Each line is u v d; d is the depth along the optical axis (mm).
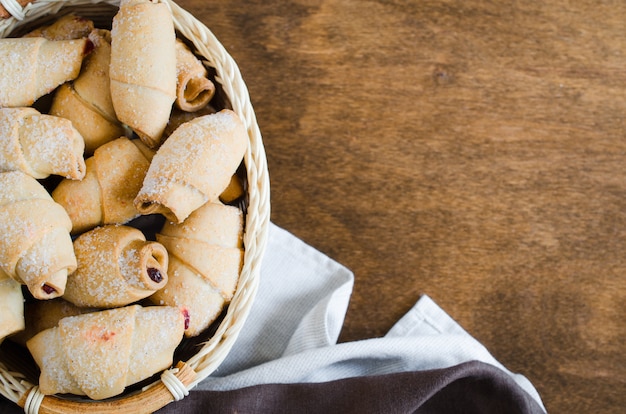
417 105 910
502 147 911
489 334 899
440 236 904
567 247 908
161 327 723
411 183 906
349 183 904
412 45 913
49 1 769
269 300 897
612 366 901
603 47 922
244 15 903
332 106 905
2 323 712
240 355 892
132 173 744
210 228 751
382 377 833
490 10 918
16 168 721
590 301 905
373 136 906
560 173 913
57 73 735
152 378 766
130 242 733
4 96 733
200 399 815
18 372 755
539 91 917
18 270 705
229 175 742
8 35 781
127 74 726
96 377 714
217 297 752
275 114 902
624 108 919
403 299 899
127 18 729
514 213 908
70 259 711
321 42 908
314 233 901
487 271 904
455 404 867
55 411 728
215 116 742
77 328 714
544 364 899
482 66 916
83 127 749
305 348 867
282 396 828
